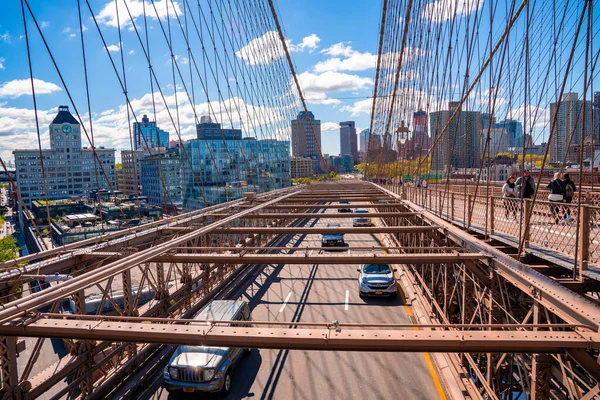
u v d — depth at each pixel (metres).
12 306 5.75
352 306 15.53
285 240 28.77
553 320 6.07
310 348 5.08
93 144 10.17
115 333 5.43
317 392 9.48
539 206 8.59
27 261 7.78
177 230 12.87
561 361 5.51
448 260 8.62
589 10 5.48
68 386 7.47
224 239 16.61
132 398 8.95
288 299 16.39
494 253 8.04
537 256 7.38
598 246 6.09
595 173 11.80
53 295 6.26
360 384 9.79
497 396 7.53
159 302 10.84
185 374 8.90
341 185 59.78
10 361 6.38
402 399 9.13
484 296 8.55
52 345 17.44
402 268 21.05
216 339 5.23
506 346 4.82
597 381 4.65
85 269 8.96
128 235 11.32
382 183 51.62
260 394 9.41
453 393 8.98
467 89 12.30
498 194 17.69
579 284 6.09
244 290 17.58
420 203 19.98
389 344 4.97
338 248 9.27
